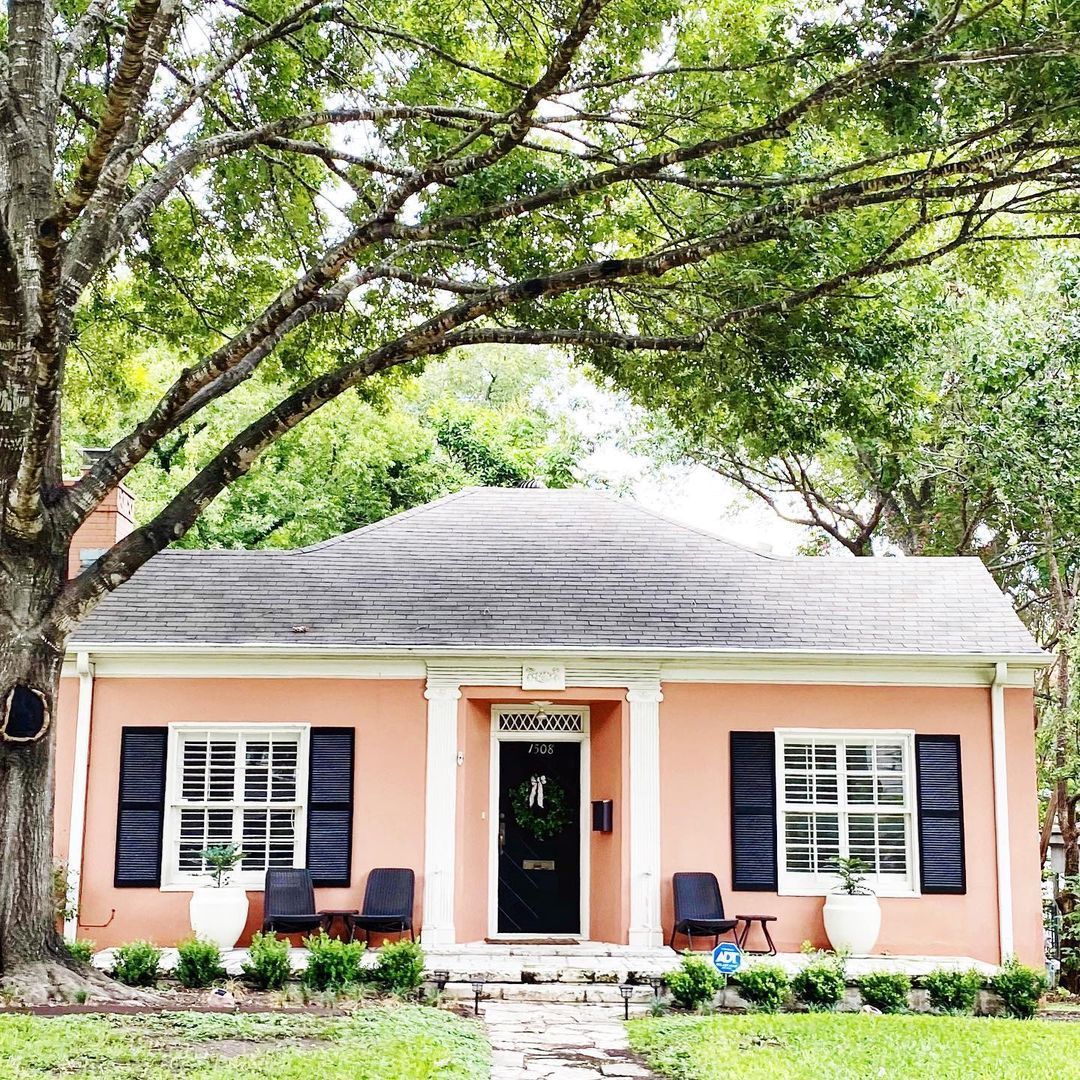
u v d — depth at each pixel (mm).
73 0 13383
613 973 12773
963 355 20672
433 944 14602
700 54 12008
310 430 26938
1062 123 9945
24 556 10539
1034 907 14938
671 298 13609
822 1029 10461
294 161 15445
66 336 10617
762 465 27594
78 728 14961
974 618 16156
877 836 15242
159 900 14648
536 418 37906
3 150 10938
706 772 15227
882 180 10250
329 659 15219
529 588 16531
